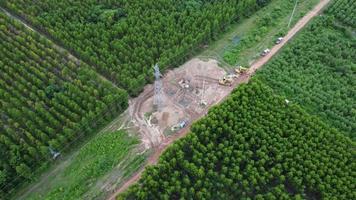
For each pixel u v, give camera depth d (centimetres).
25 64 8938
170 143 8088
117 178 7538
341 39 9962
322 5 11025
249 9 10706
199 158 7481
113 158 7775
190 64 9519
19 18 10362
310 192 7425
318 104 8631
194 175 7362
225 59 9612
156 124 8381
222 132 7950
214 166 7512
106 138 8075
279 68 9281
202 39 9700
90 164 7675
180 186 7150
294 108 8288
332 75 9200
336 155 7631
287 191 7412
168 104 8738
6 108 8200
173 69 9406
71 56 9481
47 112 7969
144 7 10288
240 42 9994
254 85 8556
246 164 7575
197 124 7919
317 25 10300
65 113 8125
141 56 9125
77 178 7481
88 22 9994
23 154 7500
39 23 9869
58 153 7731
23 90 8494
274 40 10062
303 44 9744
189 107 8719
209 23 9756
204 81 9212
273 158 7588
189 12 10219
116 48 9262
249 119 8050
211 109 8175
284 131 7925
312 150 7712
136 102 8744
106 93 8462
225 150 7525
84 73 8894
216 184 7312
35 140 7631
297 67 9288
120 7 10450
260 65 9525
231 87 9112
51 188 7381
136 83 8600
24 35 9562
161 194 7100
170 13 10225
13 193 7275
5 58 8994
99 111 8088
